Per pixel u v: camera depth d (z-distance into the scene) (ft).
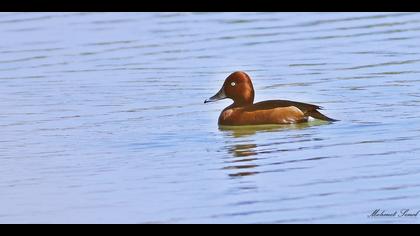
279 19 89.30
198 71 72.84
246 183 46.85
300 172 48.26
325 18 88.89
